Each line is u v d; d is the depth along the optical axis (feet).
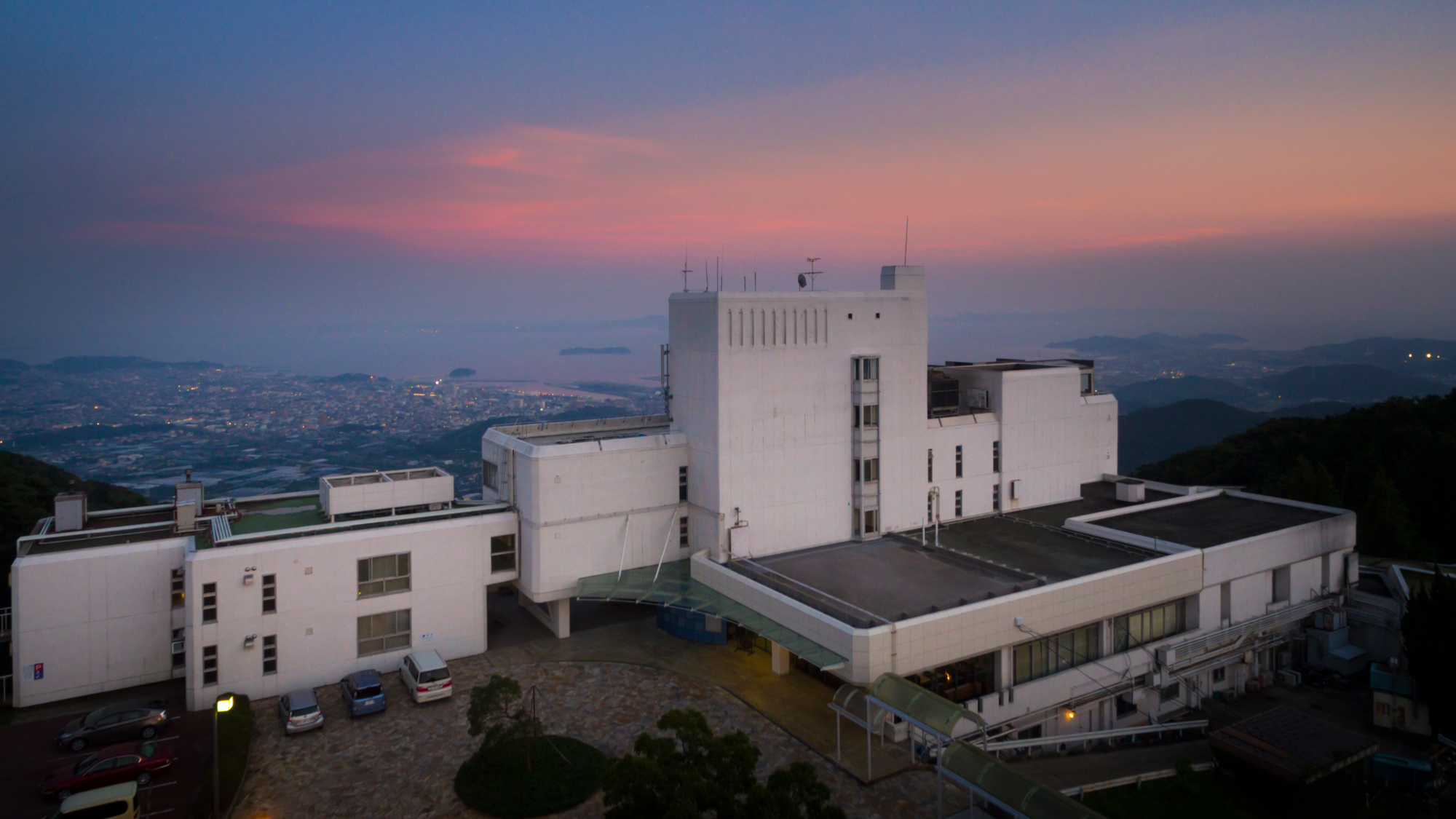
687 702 136.05
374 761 117.60
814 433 171.73
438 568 154.30
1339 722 158.92
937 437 191.93
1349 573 198.08
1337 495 257.96
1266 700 169.17
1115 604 150.82
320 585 143.74
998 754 133.39
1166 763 136.36
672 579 164.55
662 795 81.41
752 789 82.12
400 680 146.20
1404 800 127.44
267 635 139.95
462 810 105.40
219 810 102.89
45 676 136.87
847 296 173.58
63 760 117.91
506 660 154.61
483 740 115.65
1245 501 215.31
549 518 159.53
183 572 146.30
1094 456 231.30
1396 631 177.37
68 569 138.00
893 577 151.33
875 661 120.78
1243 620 173.37
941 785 100.94
